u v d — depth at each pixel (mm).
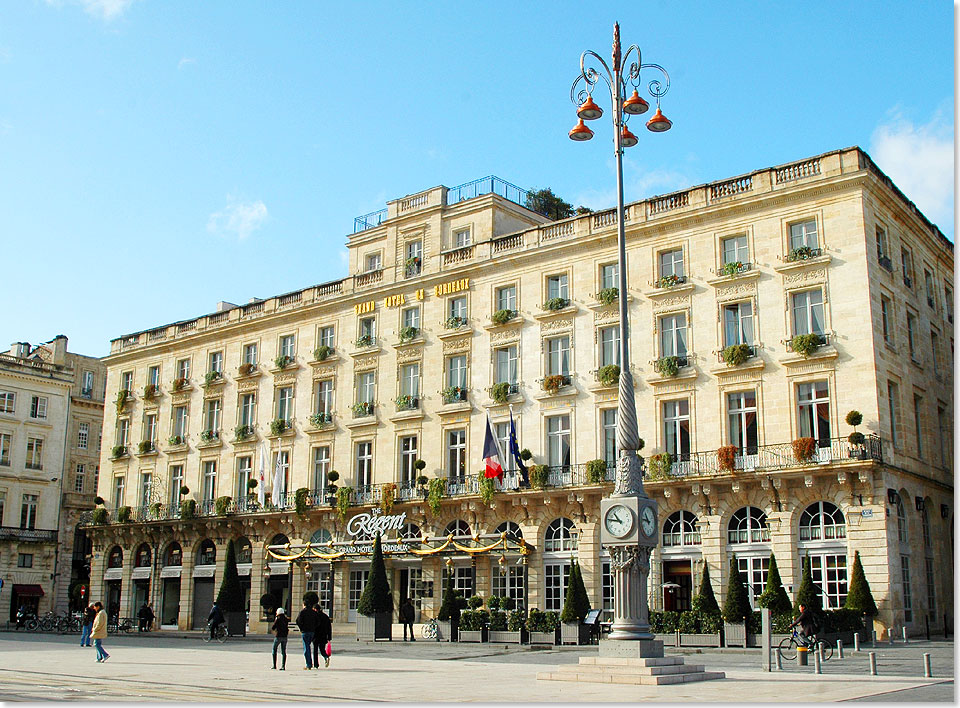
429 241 50156
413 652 32312
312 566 49781
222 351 58625
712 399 38875
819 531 35406
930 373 41594
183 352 61000
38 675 22500
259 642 41219
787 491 35938
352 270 54125
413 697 17141
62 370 73625
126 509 59719
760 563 36406
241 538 54594
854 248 36531
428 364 48406
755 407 37969
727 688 18297
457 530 45219
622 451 22000
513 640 35250
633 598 20969
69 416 74188
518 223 50219
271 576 52438
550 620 34594
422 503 46125
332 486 49875
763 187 39094
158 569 58094
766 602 31797
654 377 40375
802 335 36750
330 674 22969
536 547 42125
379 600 39125
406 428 48406
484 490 43000
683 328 40500
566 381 43094
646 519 21250
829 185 37219
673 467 38812
